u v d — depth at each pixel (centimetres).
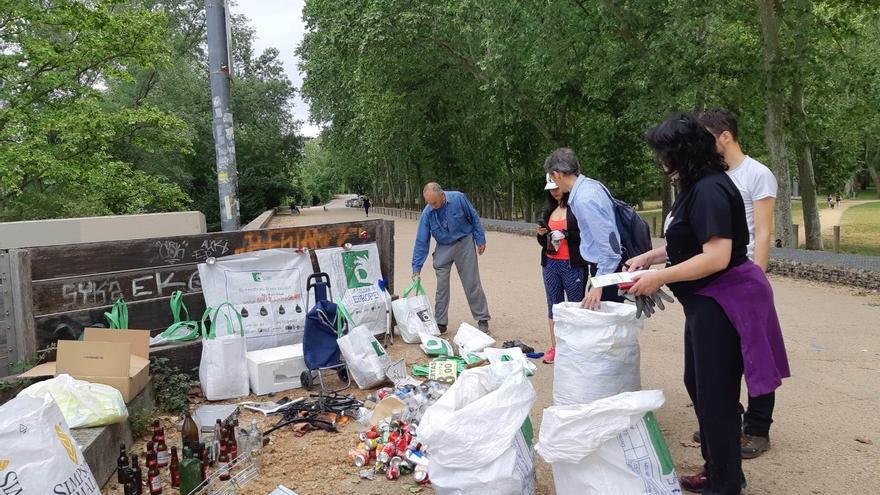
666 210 2481
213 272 581
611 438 273
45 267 494
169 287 562
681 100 1653
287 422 448
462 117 3441
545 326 739
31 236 635
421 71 3073
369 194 8219
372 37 2464
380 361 535
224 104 793
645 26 1745
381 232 702
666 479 274
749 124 1831
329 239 664
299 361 538
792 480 348
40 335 492
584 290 539
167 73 3169
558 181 468
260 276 607
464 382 313
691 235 293
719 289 290
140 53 1766
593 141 2286
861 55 1697
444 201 679
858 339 639
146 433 426
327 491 352
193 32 3791
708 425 294
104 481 362
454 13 2441
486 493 289
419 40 2672
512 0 1986
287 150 4919
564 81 2120
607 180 2427
